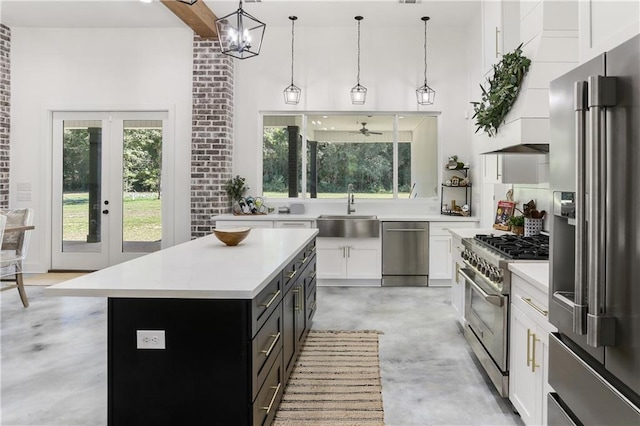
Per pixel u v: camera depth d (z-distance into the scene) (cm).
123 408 152
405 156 541
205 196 520
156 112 543
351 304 407
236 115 538
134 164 547
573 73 126
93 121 549
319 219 475
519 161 316
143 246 549
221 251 235
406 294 445
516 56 237
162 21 511
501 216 367
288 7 470
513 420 203
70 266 554
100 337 313
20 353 284
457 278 330
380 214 537
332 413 208
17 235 392
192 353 150
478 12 472
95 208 552
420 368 262
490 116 259
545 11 220
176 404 151
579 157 112
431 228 477
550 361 147
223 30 270
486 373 255
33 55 539
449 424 199
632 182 98
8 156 540
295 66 531
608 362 109
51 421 203
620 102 102
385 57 527
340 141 546
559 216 136
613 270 105
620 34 126
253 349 151
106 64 536
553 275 141
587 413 122
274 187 548
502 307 209
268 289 177
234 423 149
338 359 275
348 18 499
